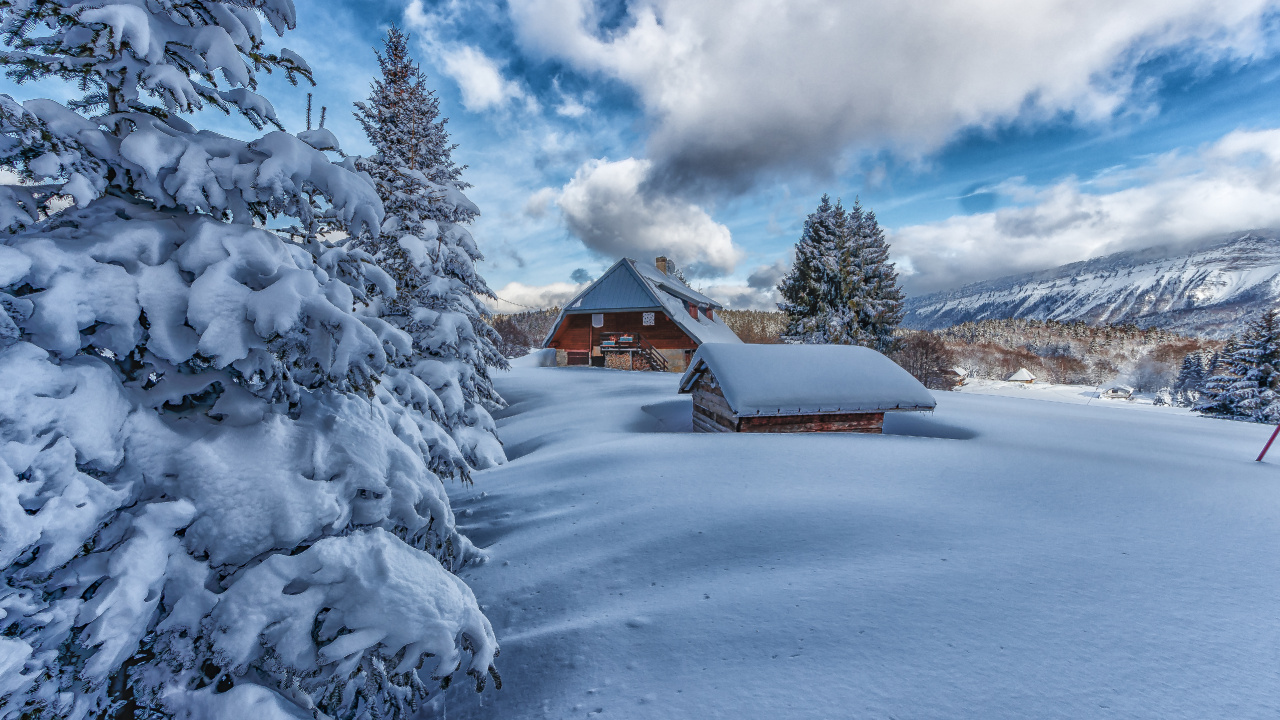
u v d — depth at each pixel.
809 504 5.49
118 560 2.18
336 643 2.40
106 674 2.12
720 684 2.85
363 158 9.12
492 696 3.23
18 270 2.14
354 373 2.95
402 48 11.88
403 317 9.84
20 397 2.03
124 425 2.46
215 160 2.76
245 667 2.39
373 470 3.07
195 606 2.37
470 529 6.34
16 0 2.43
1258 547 4.28
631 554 4.79
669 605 3.79
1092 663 2.73
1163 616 3.17
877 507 5.33
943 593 3.53
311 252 3.61
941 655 2.86
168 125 2.95
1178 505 5.40
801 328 34.53
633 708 2.78
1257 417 27.61
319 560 2.50
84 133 2.50
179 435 2.67
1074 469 6.80
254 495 2.59
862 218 35.53
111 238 2.57
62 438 2.13
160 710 2.29
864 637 3.09
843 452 7.70
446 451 5.70
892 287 34.69
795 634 3.21
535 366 32.22
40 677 2.05
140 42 2.49
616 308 31.52
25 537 1.90
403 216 9.90
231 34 3.05
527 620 4.01
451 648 2.59
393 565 2.62
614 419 14.34
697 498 6.01
